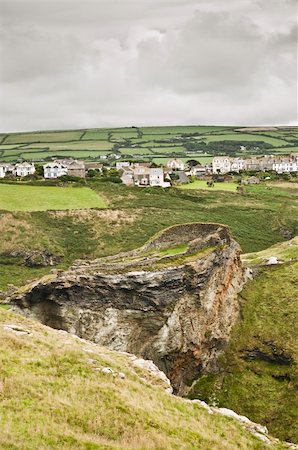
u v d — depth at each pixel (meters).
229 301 68.88
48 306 60.22
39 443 22.42
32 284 62.38
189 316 62.41
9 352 32.12
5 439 21.92
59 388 29.02
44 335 38.53
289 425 53.22
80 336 58.62
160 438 26.52
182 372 62.00
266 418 55.00
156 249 70.44
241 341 65.19
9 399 26.23
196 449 26.89
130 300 60.06
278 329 64.62
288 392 57.12
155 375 37.84
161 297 60.66
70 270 62.81
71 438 23.69
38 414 25.25
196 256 66.12
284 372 59.78
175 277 61.81
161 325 60.34
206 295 64.75
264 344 63.47
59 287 59.09
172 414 30.88
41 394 27.52
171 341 60.03
